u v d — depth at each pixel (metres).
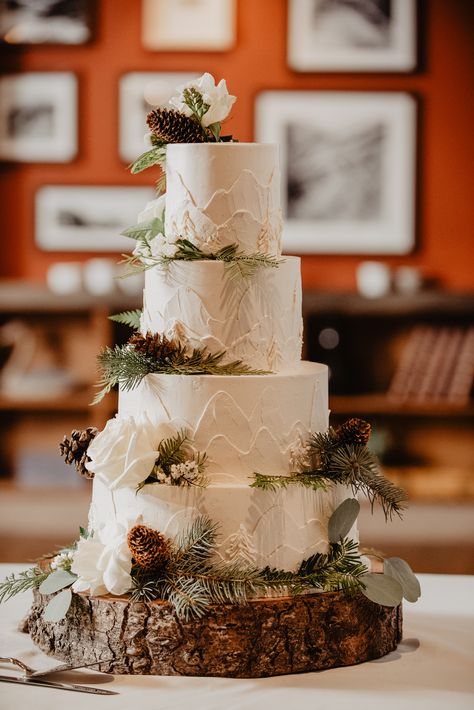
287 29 4.78
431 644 1.72
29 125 4.83
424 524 4.31
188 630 1.54
